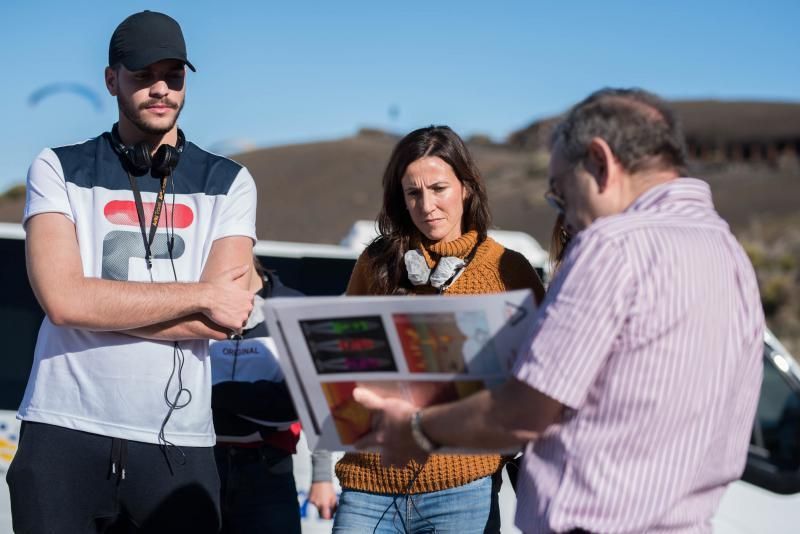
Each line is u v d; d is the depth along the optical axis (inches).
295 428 157.5
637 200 91.2
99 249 126.3
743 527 180.5
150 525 126.1
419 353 96.7
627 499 86.1
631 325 85.2
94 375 123.5
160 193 130.0
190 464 127.2
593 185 91.7
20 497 123.0
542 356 86.4
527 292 92.7
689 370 85.6
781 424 195.9
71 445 122.8
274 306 98.0
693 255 87.0
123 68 126.6
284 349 100.7
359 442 103.6
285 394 152.7
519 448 95.8
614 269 85.5
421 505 132.3
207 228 132.0
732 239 92.5
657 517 86.4
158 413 124.6
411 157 137.3
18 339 175.9
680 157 93.4
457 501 131.3
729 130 2500.0
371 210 1584.6
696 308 85.8
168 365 125.5
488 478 133.5
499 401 89.7
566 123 93.5
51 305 119.6
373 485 133.9
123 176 129.8
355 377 100.0
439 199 136.1
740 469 94.8
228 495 155.2
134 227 128.2
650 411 85.6
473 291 135.3
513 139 2529.5
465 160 138.6
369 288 142.9
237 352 153.8
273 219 1550.2
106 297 119.9
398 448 98.5
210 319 124.9
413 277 137.5
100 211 127.2
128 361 123.7
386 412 98.3
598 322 85.1
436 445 96.4
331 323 97.8
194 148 136.5
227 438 154.6
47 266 121.6
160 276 128.2
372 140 2303.2
